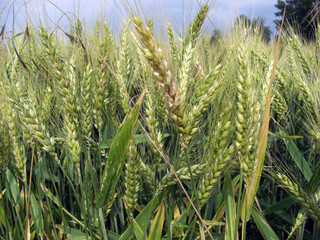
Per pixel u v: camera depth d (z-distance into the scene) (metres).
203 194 0.23
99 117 0.29
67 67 0.30
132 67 0.40
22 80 0.31
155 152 0.29
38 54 0.36
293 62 0.48
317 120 0.35
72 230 0.29
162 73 0.18
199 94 0.23
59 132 0.32
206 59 0.37
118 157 0.23
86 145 0.28
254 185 0.23
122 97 0.32
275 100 0.41
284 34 0.49
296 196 0.28
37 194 0.32
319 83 0.36
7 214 0.30
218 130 0.23
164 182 0.26
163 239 0.27
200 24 0.35
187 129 0.20
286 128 0.45
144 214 0.27
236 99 0.22
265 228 0.27
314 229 0.31
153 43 0.17
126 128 0.22
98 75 0.28
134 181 0.26
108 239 0.28
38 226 0.30
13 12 0.33
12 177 0.32
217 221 0.26
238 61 0.21
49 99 0.31
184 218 0.25
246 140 0.21
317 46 0.46
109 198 0.26
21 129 0.31
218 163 0.22
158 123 0.32
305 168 0.35
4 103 0.28
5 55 0.40
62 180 0.36
